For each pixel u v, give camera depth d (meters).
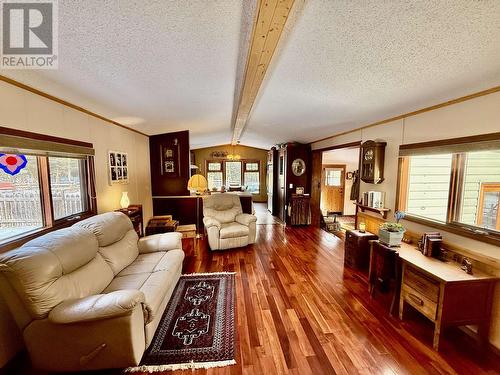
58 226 2.44
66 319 1.47
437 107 2.48
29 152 2.04
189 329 2.13
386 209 3.24
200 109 3.62
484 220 2.28
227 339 2.01
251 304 2.52
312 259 3.80
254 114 3.93
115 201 3.74
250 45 1.50
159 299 1.98
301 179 6.22
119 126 3.90
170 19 1.32
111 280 2.19
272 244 4.58
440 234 2.41
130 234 2.83
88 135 2.97
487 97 2.00
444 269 2.00
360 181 3.90
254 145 9.65
